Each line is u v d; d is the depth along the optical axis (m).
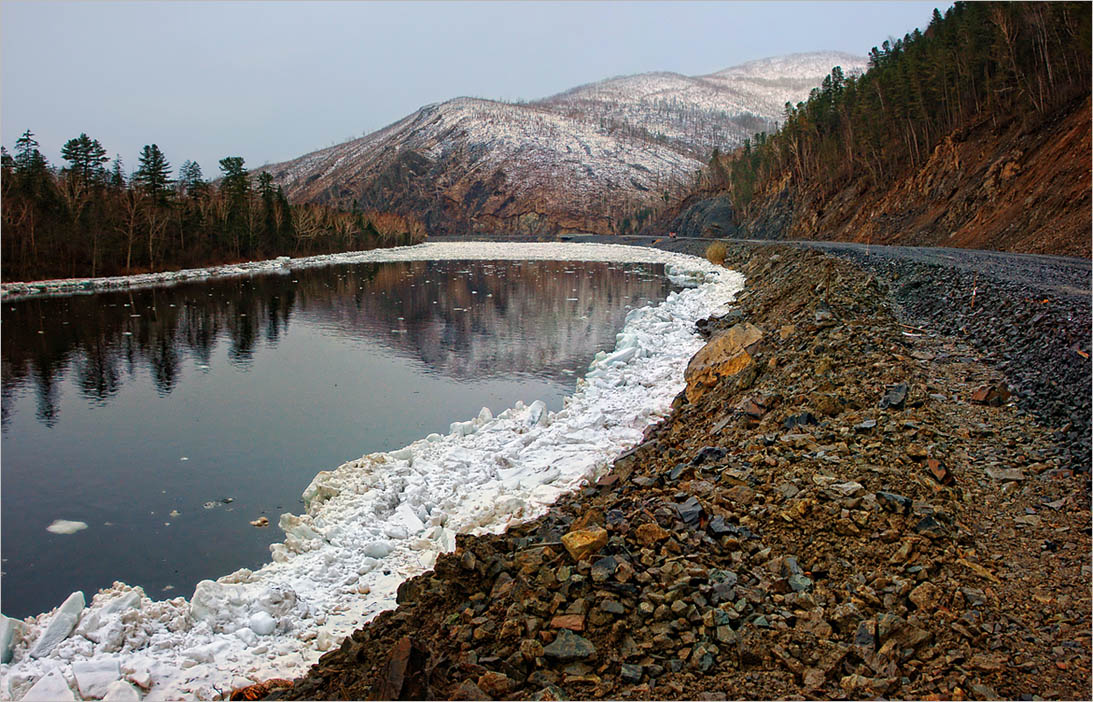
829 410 8.49
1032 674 3.88
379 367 20.56
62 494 11.00
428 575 5.77
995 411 8.05
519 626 4.47
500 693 3.96
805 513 5.68
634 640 4.31
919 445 7.01
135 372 20.20
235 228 64.56
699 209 105.06
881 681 3.85
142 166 58.28
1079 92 33.78
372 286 44.06
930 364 10.09
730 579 4.80
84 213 50.78
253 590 6.77
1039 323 10.52
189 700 5.18
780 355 12.20
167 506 10.52
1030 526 5.56
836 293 15.84
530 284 44.12
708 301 28.05
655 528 5.34
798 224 69.25
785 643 4.19
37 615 7.59
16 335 26.31
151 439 13.87
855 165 63.16
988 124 42.09
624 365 17.20
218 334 26.55
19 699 5.27
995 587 4.77
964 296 13.97
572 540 5.14
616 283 44.34
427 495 9.31
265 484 11.41
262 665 5.62
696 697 3.79
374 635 5.11
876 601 4.57
